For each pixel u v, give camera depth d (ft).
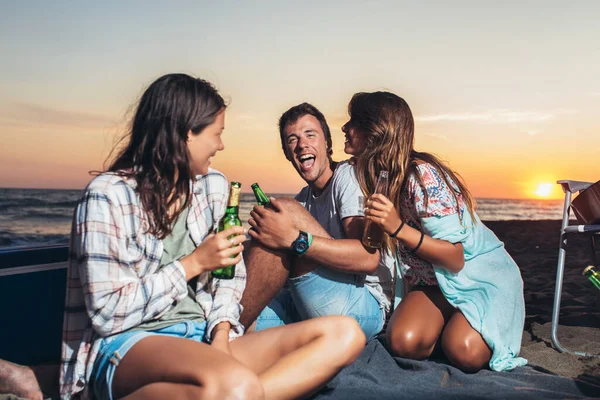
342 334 7.72
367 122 10.96
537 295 18.22
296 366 7.44
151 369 6.66
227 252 7.43
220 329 7.84
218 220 8.39
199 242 7.95
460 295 10.69
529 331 13.74
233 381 6.36
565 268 26.43
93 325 7.07
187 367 6.48
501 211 138.31
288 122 11.72
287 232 9.73
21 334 10.13
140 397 6.66
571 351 11.96
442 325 10.97
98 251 7.02
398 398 8.86
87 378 7.18
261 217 9.84
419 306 11.11
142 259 7.44
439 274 10.64
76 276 7.40
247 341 8.03
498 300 10.74
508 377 10.12
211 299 8.12
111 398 6.97
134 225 7.33
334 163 12.26
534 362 11.28
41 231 84.43
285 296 11.27
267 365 7.88
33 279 10.29
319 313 10.37
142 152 7.51
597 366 10.90
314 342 7.65
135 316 7.14
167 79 7.58
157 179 7.43
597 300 16.78
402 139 10.84
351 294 10.43
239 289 8.39
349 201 10.80
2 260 9.83
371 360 10.62
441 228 10.45
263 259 9.95
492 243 11.23
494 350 10.48
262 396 6.54
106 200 7.11
